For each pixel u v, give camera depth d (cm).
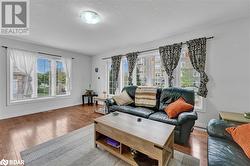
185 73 330
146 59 405
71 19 253
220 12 232
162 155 143
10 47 361
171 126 193
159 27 292
